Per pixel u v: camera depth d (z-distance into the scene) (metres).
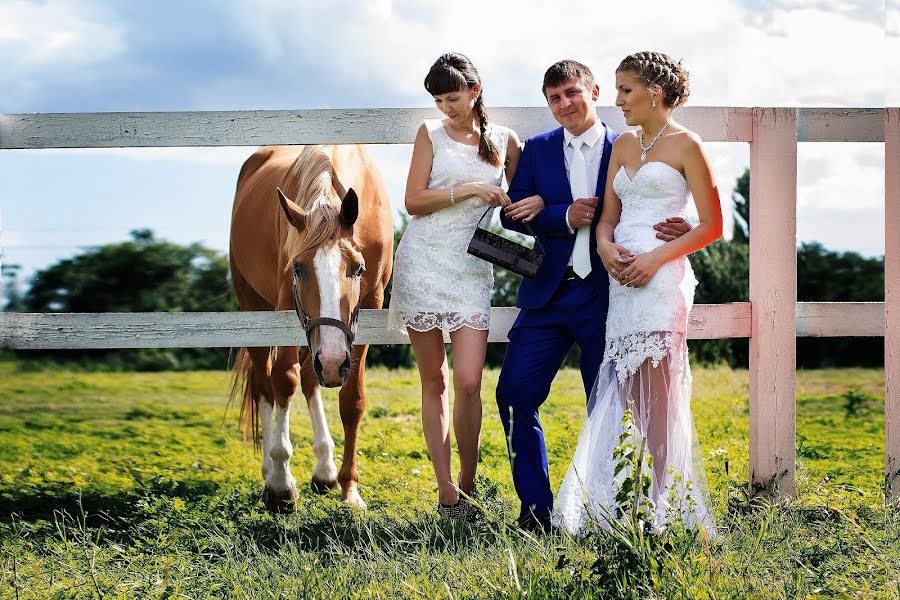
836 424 7.41
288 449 4.54
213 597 2.97
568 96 3.62
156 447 6.73
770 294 4.36
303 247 3.71
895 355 4.36
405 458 5.97
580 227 3.68
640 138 3.57
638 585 2.58
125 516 4.36
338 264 3.68
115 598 2.92
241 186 5.74
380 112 4.29
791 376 4.39
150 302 20.83
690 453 3.49
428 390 3.83
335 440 6.93
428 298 3.73
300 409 8.59
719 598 2.52
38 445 6.73
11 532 3.93
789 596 2.65
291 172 4.39
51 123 4.25
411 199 3.76
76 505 4.61
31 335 4.23
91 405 9.66
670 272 3.44
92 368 15.41
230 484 5.28
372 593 2.82
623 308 3.50
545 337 3.70
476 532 3.55
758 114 4.35
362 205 4.53
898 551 3.17
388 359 13.02
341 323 3.63
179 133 4.27
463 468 3.83
